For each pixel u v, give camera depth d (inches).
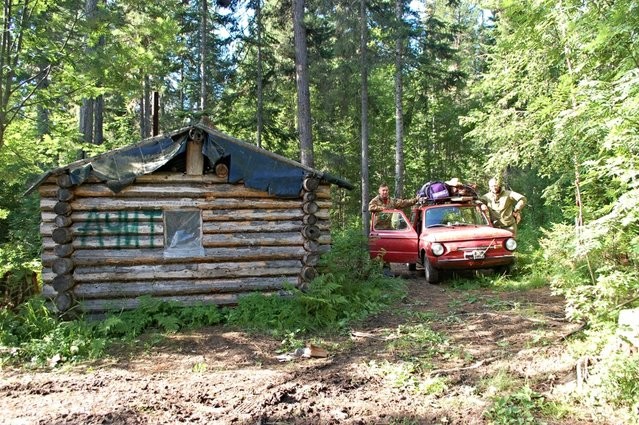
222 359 229.1
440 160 1152.2
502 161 374.9
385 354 225.3
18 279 295.9
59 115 446.6
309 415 159.8
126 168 291.7
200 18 884.6
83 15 369.4
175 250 301.7
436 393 174.6
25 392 187.3
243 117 871.1
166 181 302.2
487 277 393.1
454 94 1080.8
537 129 306.7
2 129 349.7
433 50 812.6
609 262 252.2
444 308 311.9
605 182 259.3
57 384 195.6
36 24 347.3
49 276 284.7
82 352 238.1
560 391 166.6
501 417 150.3
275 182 312.3
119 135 943.7
